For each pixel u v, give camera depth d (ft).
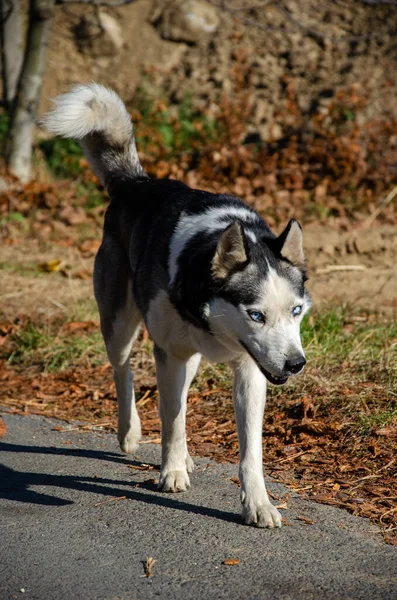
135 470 27.50
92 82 32.42
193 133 75.46
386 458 27.12
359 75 82.58
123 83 86.38
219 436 30.37
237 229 22.76
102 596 18.40
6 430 31.86
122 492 25.25
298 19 90.22
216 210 25.80
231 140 73.20
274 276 22.65
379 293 46.70
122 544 21.25
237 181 66.74
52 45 89.51
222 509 23.68
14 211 65.00
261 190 66.85
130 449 29.19
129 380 29.37
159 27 90.58
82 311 44.73
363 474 26.07
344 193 66.69
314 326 39.45
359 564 19.93
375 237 55.52
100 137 32.04
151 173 68.95
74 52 89.30
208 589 18.69
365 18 88.94
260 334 22.26
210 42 89.51
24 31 91.04
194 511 23.53
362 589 18.61
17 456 28.94
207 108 79.71
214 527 22.29
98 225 63.16
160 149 72.64
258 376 23.66
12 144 70.23
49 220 63.67
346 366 35.27
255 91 83.20
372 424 29.32
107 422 32.86
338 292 47.09
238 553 20.59
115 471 27.40
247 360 23.57
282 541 21.31
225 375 36.04
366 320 42.16
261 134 77.46
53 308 45.96
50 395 36.06
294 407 31.83
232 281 22.76
